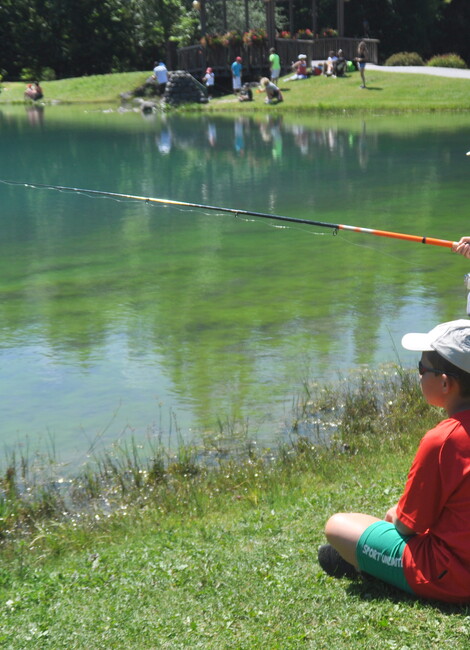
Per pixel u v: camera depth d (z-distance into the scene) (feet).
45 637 10.44
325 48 145.18
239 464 19.60
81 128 108.27
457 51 196.85
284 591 10.80
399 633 9.31
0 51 176.96
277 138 92.48
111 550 14.19
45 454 21.12
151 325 31.73
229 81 143.54
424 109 110.22
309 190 61.98
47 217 56.44
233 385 25.31
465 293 34.71
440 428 9.33
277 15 174.40
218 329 30.96
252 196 60.59
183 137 96.48
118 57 177.68
